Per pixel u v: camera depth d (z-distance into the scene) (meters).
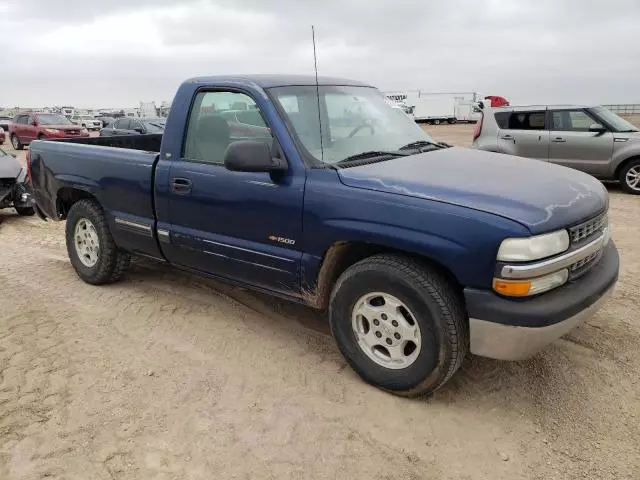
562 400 3.20
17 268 5.80
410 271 2.97
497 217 2.73
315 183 3.30
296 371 3.56
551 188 3.10
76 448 2.83
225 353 3.81
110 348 3.89
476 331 2.86
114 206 4.61
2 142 24.09
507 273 2.70
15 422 3.04
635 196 9.75
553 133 10.47
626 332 4.00
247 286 3.94
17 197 8.89
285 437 2.91
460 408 3.14
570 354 3.69
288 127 3.49
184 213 4.05
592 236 3.10
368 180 3.15
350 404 3.19
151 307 4.60
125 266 5.05
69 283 5.24
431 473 2.65
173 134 4.11
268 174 3.53
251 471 2.66
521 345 2.79
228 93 3.80
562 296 2.84
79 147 4.91
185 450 2.81
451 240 2.80
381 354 3.29
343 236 3.18
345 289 3.28
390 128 4.16
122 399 3.26
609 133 9.98
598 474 2.62
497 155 3.99
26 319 4.38
